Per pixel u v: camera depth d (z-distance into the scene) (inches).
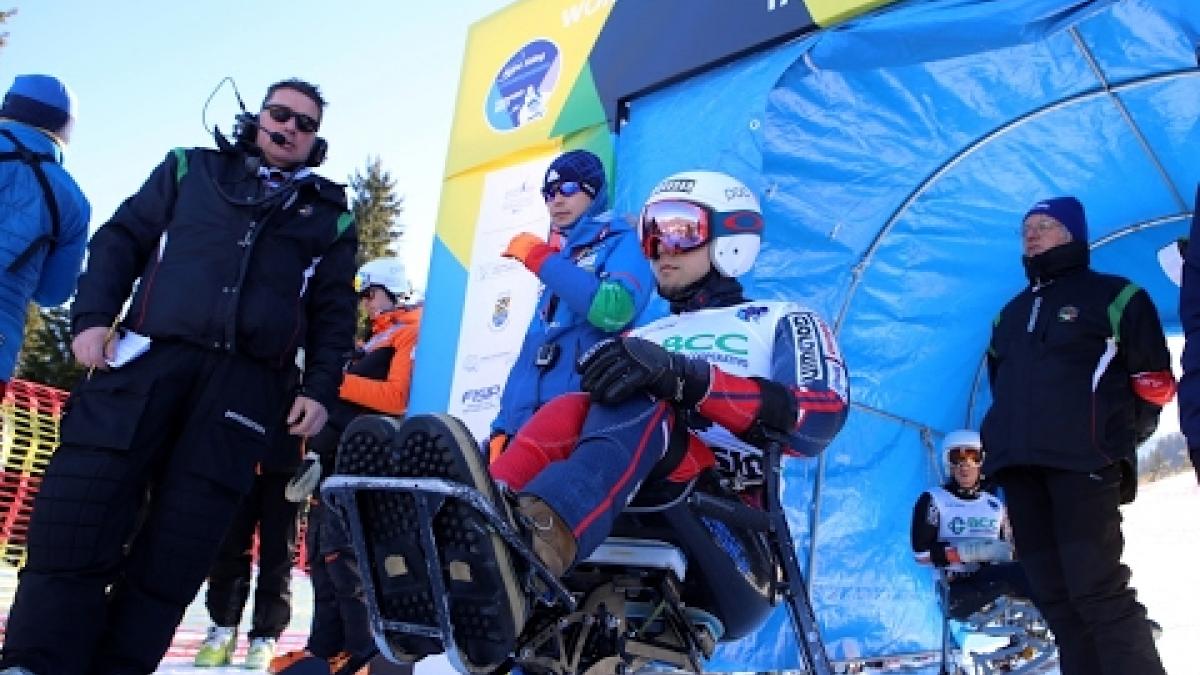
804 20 174.4
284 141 128.4
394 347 199.3
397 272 232.7
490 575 60.2
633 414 72.4
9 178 144.0
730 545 77.8
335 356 131.3
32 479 365.1
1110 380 142.9
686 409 75.8
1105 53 181.0
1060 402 141.9
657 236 96.7
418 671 196.1
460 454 60.6
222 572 190.5
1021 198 217.2
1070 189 221.0
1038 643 195.5
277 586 187.9
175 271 119.3
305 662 68.0
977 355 244.5
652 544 75.0
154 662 113.9
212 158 126.8
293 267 126.2
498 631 61.3
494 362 220.5
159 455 118.0
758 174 173.0
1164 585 287.3
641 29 208.2
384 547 64.2
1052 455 140.2
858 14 166.6
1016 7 145.7
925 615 225.0
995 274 231.0
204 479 116.5
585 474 68.0
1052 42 177.6
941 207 209.9
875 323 217.9
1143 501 328.2
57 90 153.3
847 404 86.0
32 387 382.9
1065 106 194.9
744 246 96.9
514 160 235.0
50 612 106.3
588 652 71.3
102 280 119.6
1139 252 247.1
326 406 129.2
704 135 184.2
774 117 178.4
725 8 189.8
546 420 78.6
